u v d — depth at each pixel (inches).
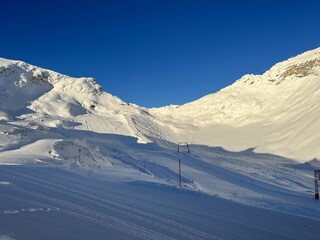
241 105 7564.0
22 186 909.8
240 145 5472.4
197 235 609.0
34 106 6358.3
